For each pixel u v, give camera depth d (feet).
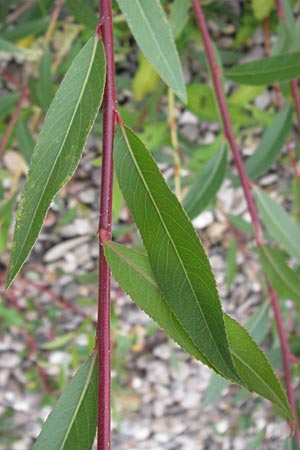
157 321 0.75
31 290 2.46
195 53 2.12
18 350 2.52
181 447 2.77
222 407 2.70
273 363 1.68
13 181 2.17
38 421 2.49
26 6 2.10
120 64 2.23
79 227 2.39
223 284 2.55
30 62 2.19
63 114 0.77
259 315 1.38
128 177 0.78
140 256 0.77
